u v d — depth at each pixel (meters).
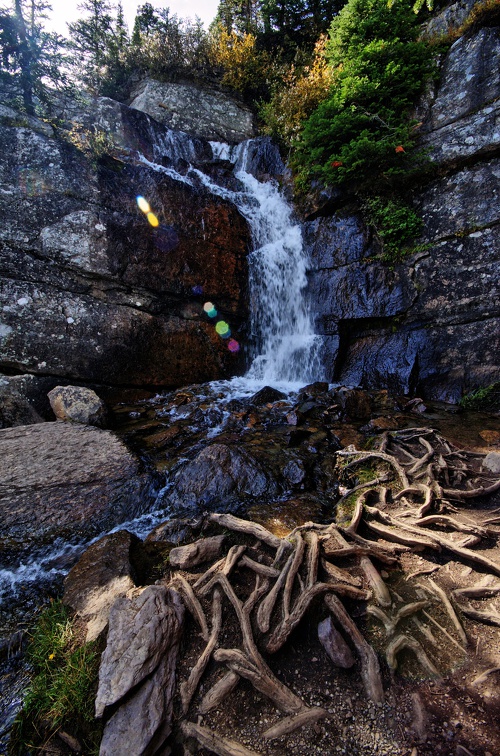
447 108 6.61
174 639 1.94
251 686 1.77
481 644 1.92
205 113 11.15
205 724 1.64
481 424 5.21
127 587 2.37
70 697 1.79
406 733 1.54
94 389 6.14
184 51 11.30
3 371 5.49
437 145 6.59
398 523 2.87
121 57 11.49
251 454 4.09
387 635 1.95
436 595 2.22
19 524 3.05
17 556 2.85
